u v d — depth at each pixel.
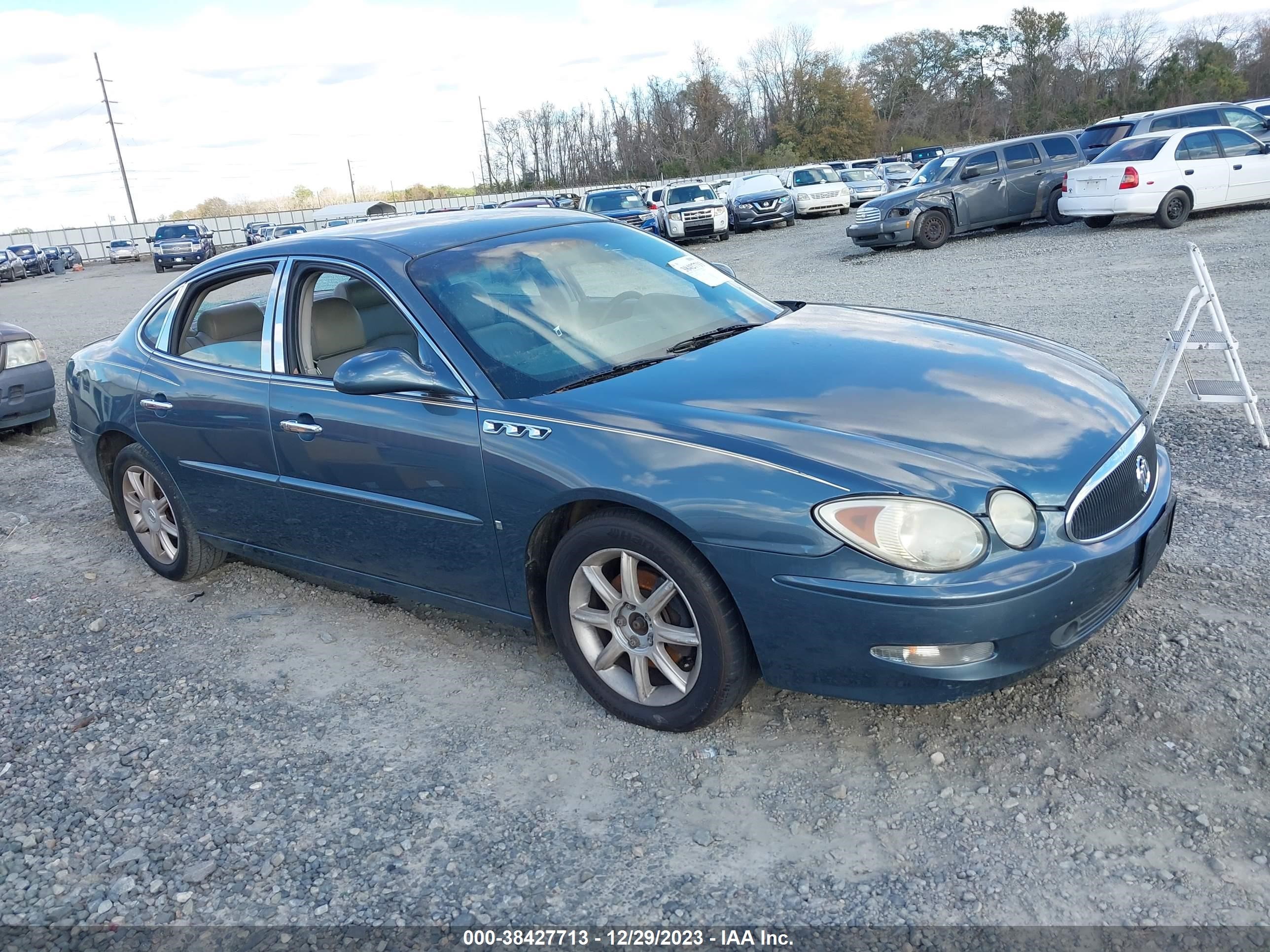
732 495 2.62
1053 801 2.54
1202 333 7.51
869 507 2.50
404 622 4.02
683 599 2.83
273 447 3.75
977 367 3.15
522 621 3.30
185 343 4.25
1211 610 3.38
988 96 80.69
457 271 3.53
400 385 3.11
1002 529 2.51
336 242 3.76
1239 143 14.77
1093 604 2.63
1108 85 74.69
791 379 3.06
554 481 2.91
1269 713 2.77
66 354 13.44
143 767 3.13
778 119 73.25
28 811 2.94
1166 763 2.62
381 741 3.16
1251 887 2.19
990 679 2.53
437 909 2.39
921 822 2.52
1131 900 2.20
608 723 3.13
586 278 3.72
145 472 4.55
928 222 16.62
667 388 3.04
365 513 3.53
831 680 2.67
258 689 3.57
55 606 4.52
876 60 81.62
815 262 16.98
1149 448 3.04
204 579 4.71
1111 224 16.12
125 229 63.50
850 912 2.26
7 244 60.81
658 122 71.00
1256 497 4.36
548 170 75.12
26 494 6.43
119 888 2.56
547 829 2.65
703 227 24.31
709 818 2.63
